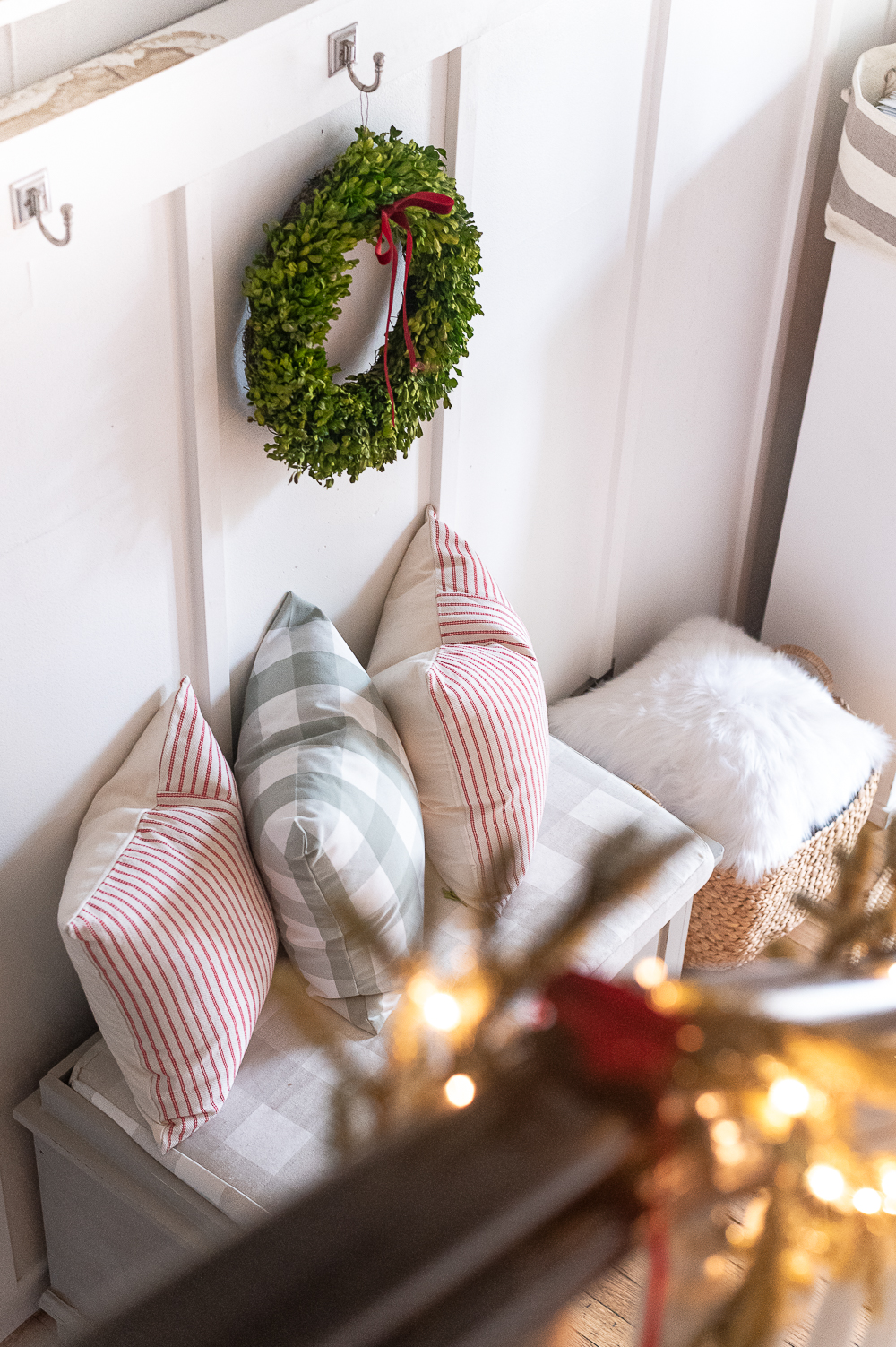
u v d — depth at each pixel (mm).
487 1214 286
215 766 1556
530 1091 324
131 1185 1538
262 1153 1477
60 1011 1665
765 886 2166
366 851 1525
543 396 2143
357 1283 264
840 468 2641
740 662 2373
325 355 1562
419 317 1601
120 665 1528
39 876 1533
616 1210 303
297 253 1420
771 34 2273
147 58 1239
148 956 1391
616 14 1899
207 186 1350
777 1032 361
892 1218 359
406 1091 349
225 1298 260
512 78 1750
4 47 1148
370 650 2012
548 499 2291
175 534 1534
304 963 1596
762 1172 345
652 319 2320
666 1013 347
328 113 1490
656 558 2715
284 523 1705
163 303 1378
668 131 2125
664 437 2527
